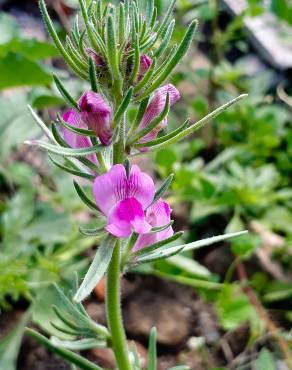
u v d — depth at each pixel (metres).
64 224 0.14
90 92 0.07
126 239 0.08
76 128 0.07
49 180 0.16
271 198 0.15
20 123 0.16
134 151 0.08
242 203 0.15
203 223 0.15
